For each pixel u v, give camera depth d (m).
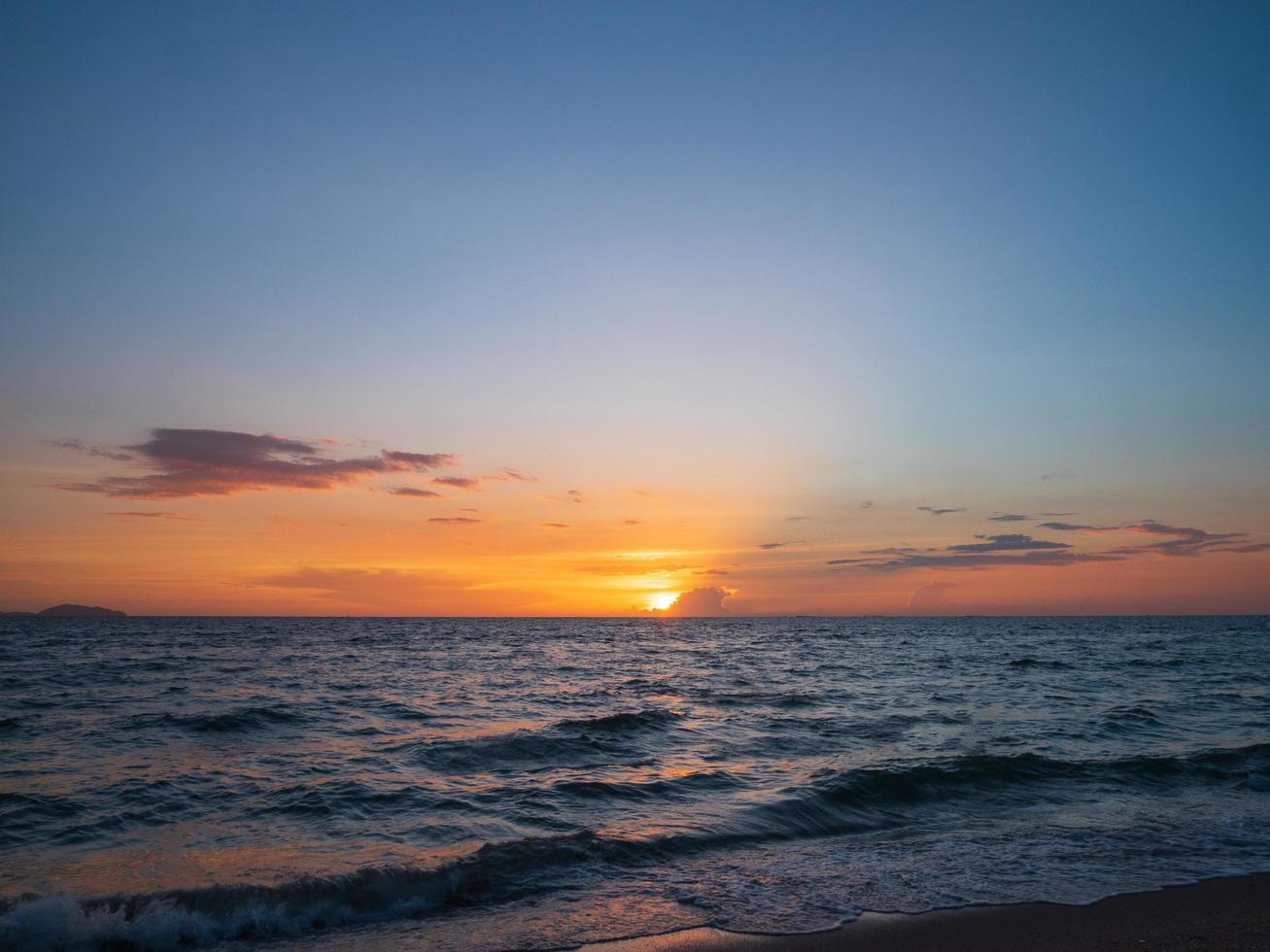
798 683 34.78
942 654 60.56
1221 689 31.39
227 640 80.62
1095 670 41.62
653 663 51.41
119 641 76.50
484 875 9.32
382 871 9.05
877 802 13.06
